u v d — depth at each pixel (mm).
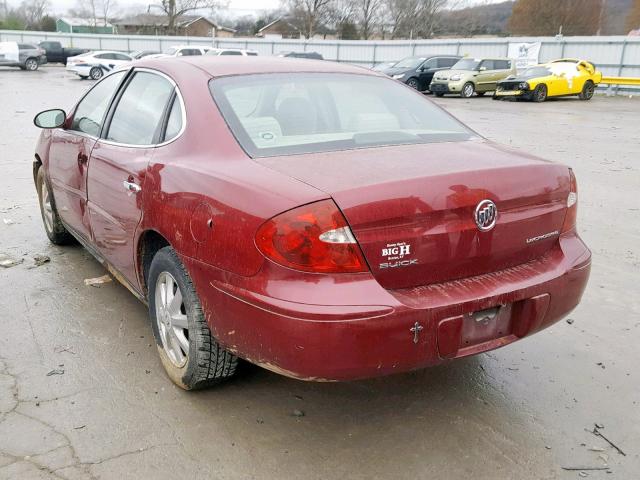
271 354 2480
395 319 2393
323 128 3178
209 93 3186
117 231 3594
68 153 4395
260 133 3002
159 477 2557
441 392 3264
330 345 2348
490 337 2723
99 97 4277
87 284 4547
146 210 3152
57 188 4758
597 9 56219
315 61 3873
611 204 7457
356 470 2643
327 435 2873
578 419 3059
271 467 2641
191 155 3008
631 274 5078
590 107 22391
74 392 3152
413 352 2465
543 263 2910
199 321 2910
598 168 9898
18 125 13547
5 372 3324
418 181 2500
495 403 3176
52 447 2723
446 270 2596
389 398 3193
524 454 2777
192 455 2699
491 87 27016
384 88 3723
